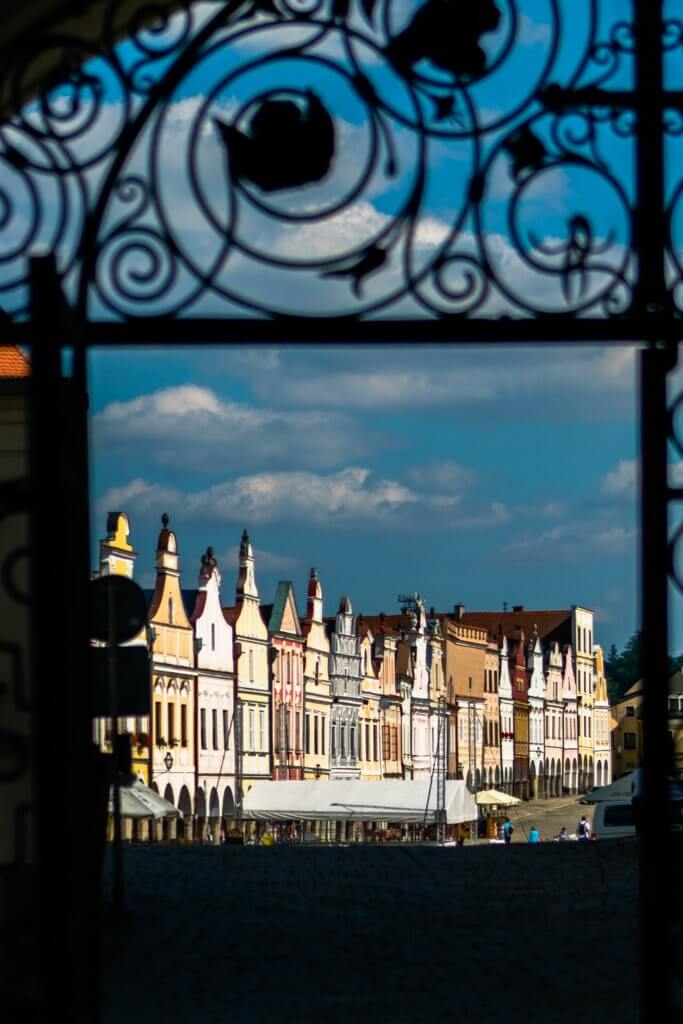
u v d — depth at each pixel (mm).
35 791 12602
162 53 13938
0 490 12828
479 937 23781
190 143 13734
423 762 173625
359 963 21141
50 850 12547
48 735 12648
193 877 31297
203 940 22828
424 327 13766
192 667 113812
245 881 30719
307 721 137875
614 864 33500
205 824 114938
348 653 149375
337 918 25531
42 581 12742
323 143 13812
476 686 196625
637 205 14055
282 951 22000
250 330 13688
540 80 14055
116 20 15117
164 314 13688
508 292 13766
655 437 13828
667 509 13750
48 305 12891
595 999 18672
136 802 30906
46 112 13898
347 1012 17766
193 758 113562
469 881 31344
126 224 13734
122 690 24781
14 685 12820
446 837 137000
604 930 24594
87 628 13430
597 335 13859
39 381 12867
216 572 118750
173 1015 17406
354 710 150750
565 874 32312
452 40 13945
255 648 125812
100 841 18531
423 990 19234
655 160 14078
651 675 13602
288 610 133625
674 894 13922
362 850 37594
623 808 55312
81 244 13766
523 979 20078
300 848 37875
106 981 19406
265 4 13898
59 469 12820
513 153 13984
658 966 13461
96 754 17844
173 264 13688
